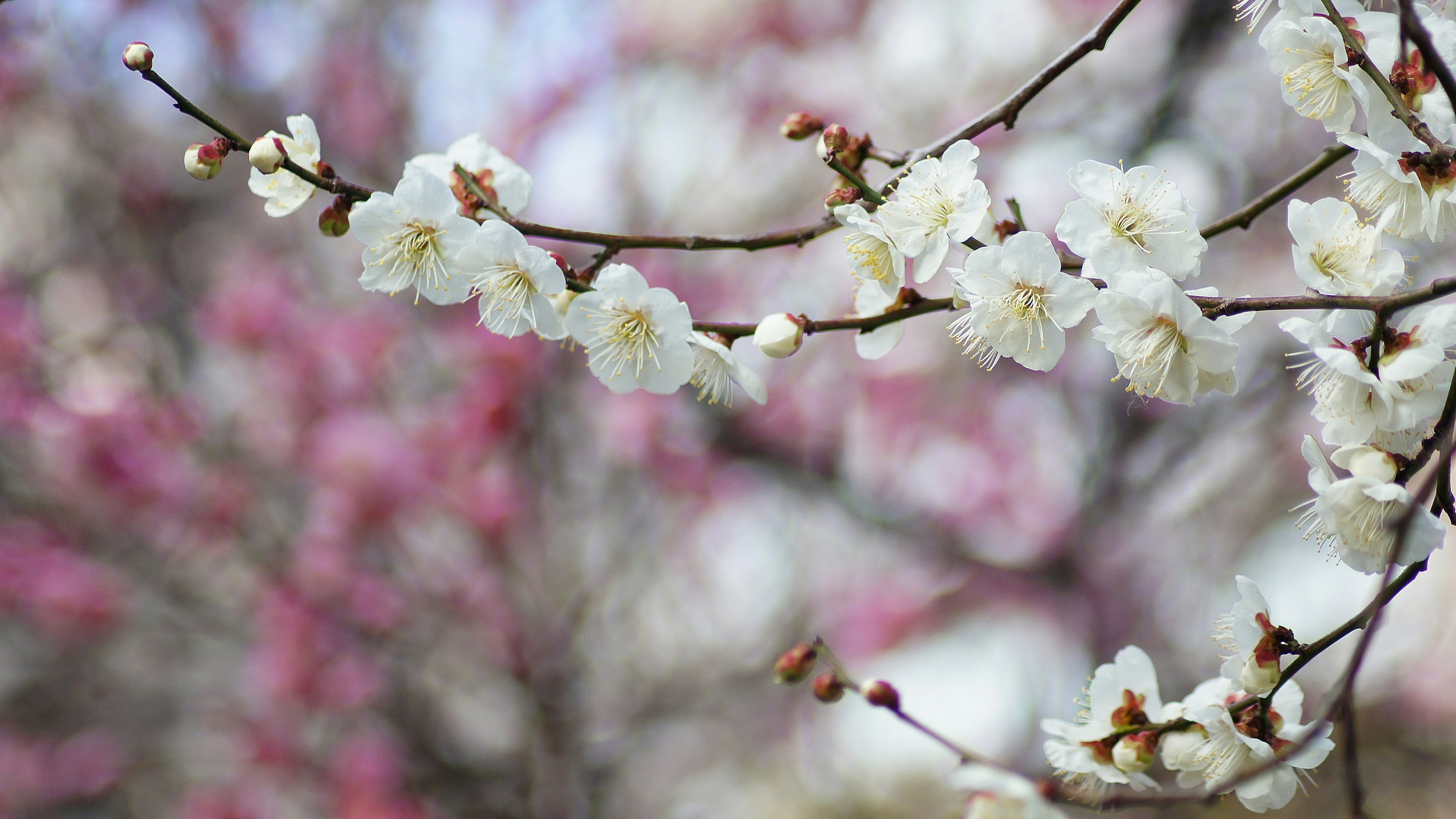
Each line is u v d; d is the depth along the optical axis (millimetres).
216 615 5242
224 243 5762
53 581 4910
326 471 5008
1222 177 5574
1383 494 1378
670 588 6184
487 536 5211
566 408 5504
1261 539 5715
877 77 6266
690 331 1650
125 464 4973
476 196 1751
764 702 6254
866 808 6758
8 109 5449
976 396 6051
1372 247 1547
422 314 5402
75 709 5477
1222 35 5211
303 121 1700
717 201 6211
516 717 5789
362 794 5047
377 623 5113
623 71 5980
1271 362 5430
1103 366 5609
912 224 1574
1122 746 1607
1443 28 1532
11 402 4973
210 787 5219
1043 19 5980
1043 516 5969
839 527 6398
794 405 5949
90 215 5625
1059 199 5719
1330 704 1244
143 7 5504
